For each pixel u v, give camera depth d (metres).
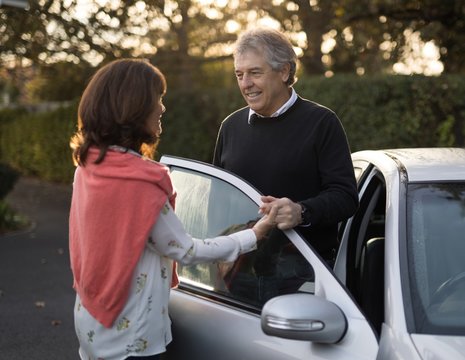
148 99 2.57
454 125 11.38
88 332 2.60
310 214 2.81
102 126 2.56
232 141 3.34
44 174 21.94
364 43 14.43
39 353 5.96
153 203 2.51
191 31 16.14
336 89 12.26
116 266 2.51
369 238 3.70
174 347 3.08
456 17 12.64
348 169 3.06
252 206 2.91
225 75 20.38
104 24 12.85
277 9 15.14
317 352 2.50
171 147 16.80
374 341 2.42
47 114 21.38
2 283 8.38
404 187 2.94
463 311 2.49
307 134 3.12
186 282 3.16
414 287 2.56
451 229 2.75
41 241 11.30
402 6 12.90
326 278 2.61
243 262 2.92
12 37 12.70
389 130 11.76
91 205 2.54
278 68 3.12
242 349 2.75
